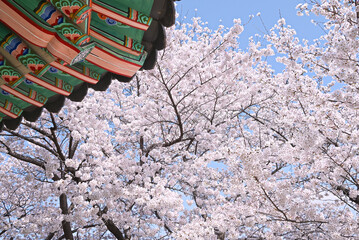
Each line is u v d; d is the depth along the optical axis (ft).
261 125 31.30
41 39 8.89
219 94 31.04
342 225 19.88
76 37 8.84
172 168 32.27
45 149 30.96
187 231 19.31
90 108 31.71
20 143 34.30
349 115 25.31
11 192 35.37
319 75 26.03
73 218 27.25
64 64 10.41
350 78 18.15
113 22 10.04
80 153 29.40
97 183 26.94
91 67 11.34
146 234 30.48
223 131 35.96
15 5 8.49
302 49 22.67
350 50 17.29
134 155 31.50
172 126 35.86
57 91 11.25
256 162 16.16
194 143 37.99
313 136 17.03
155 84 27.94
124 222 30.19
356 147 18.16
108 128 30.89
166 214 27.94
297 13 20.99
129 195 26.45
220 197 27.86
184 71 27.91
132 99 34.40
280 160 28.40
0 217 31.96
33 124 29.60
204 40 31.81
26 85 11.33
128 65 11.03
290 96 19.79
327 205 26.12
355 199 20.36
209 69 28.27
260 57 27.35
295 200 20.89
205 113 35.40
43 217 30.30
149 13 9.82
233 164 17.11
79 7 8.34
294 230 24.93
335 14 20.07
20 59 9.58
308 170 20.97
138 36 10.59
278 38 24.17
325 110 18.02
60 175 31.27
